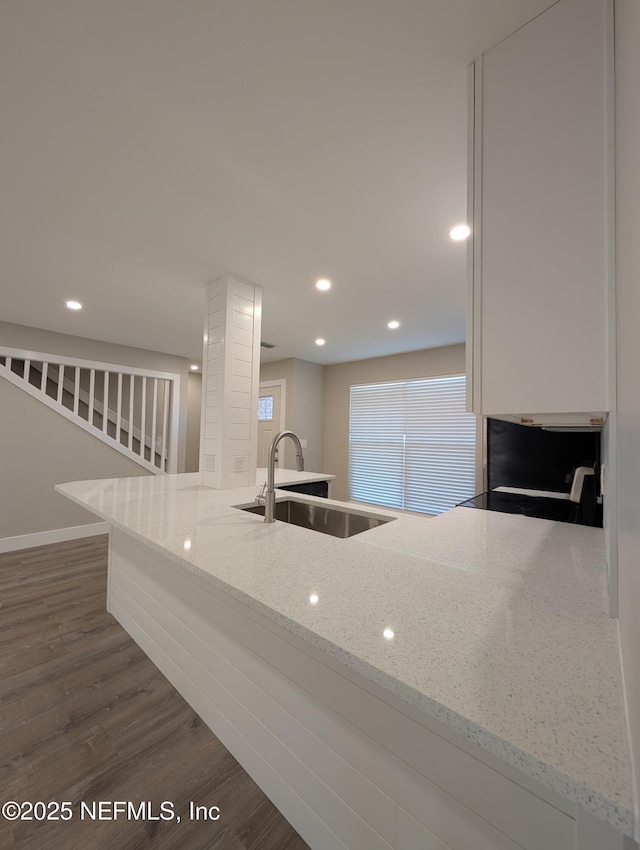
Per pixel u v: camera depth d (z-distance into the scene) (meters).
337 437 5.32
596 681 0.55
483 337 0.84
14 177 1.48
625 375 0.50
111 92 1.10
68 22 0.91
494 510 1.79
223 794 1.13
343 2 0.86
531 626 0.71
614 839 0.52
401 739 0.76
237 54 0.99
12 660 1.80
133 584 1.97
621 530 0.57
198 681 1.44
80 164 1.41
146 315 3.28
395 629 0.69
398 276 2.39
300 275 2.39
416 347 4.35
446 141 1.28
